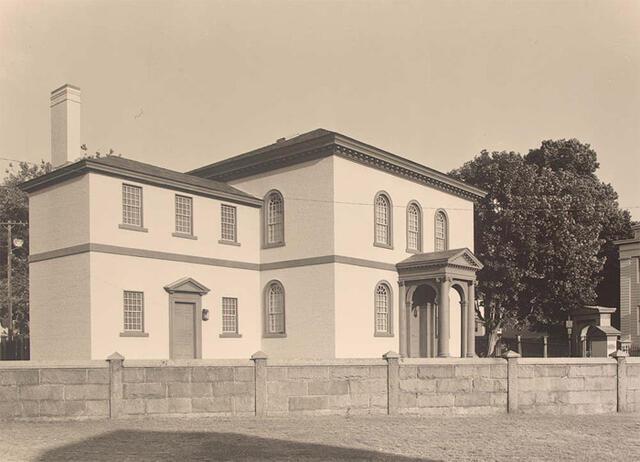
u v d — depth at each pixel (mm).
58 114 29094
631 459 11430
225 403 15945
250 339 30109
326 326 27781
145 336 25453
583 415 17922
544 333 50000
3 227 42938
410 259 30797
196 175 33906
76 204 24719
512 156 42875
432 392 17312
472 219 37719
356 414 16719
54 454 11008
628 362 19406
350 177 28891
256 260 30953
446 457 11383
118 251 24859
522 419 16562
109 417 15156
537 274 39438
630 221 51594
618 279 49281
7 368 14727
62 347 24844
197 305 27734
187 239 27672
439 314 29219
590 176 52969
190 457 10891
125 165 26016
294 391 16359
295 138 33250
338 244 27938
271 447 11852
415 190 33031
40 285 26156
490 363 17891
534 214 39656
